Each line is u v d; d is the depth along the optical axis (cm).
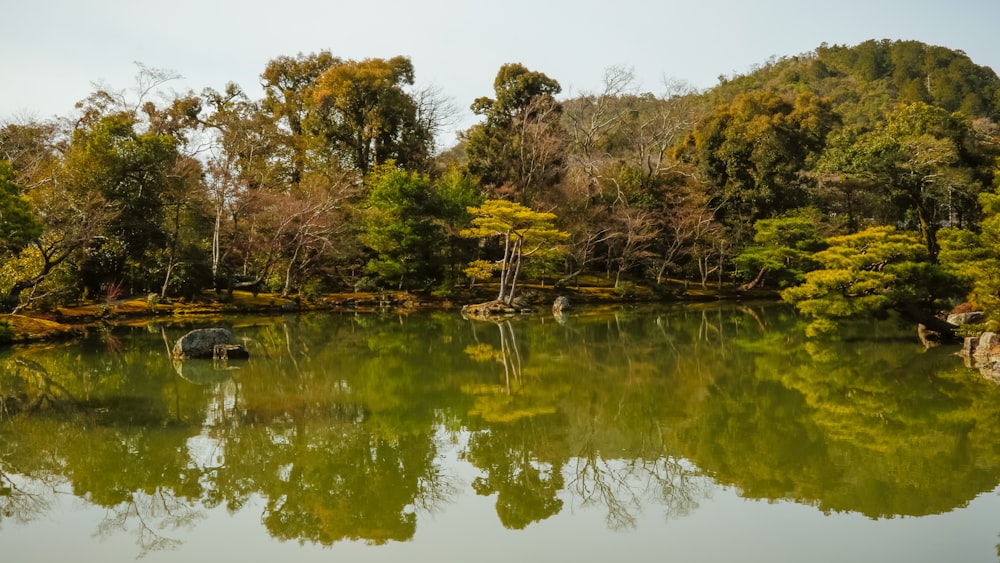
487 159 5394
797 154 5834
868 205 4991
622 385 1970
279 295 4031
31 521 971
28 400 1680
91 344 2545
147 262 3622
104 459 1241
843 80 9350
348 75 4972
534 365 2284
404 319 3581
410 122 5225
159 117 3969
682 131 6862
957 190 4134
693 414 1638
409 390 1873
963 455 1272
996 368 1998
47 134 3712
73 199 3014
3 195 2217
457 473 1209
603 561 845
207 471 1185
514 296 4275
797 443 1379
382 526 965
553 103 5475
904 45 9269
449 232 4312
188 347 2294
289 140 4688
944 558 842
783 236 4562
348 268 4450
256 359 2322
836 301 2286
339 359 2352
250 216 3988
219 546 889
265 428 1458
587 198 4809
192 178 3750
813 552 866
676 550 878
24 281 2748
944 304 2861
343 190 4094
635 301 4591
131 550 876
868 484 1127
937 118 4788
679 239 4725
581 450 1360
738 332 3077
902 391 1814
